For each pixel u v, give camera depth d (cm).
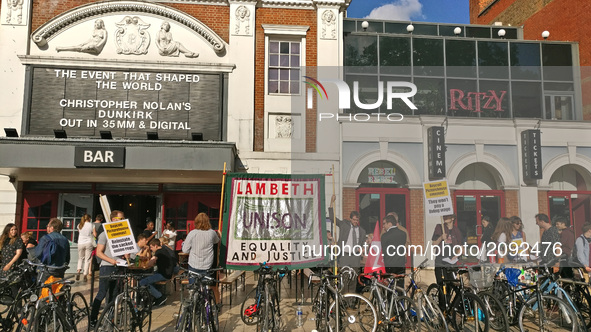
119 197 1373
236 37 1315
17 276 697
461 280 649
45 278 610
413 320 606
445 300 687
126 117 1255
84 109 1245
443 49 1476
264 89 1312
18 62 1237
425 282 900
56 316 555
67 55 1259
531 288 645
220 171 1195
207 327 614
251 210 737
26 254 881
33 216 1312
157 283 881
